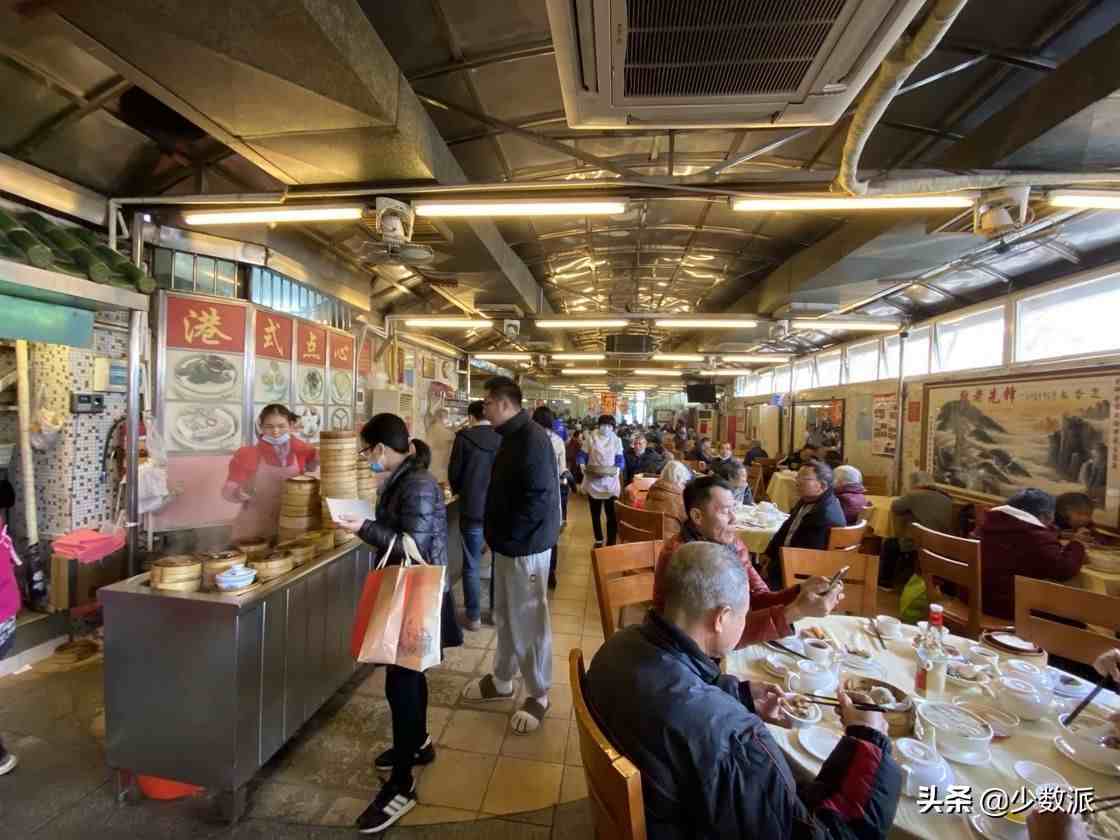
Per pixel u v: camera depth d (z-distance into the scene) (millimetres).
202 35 1801
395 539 2055
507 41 2748
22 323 2578
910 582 3621
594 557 2588
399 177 2885
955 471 5621
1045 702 1568
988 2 2385
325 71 1992
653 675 1162
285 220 3287
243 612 1886
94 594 3244
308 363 5059
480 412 4078
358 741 2422
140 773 1941
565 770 2291
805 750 1352
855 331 7988
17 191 2828
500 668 2764
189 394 3855
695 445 9289
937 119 3266
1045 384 4496
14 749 2275
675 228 5430
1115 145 2432
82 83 2611
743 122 1898
